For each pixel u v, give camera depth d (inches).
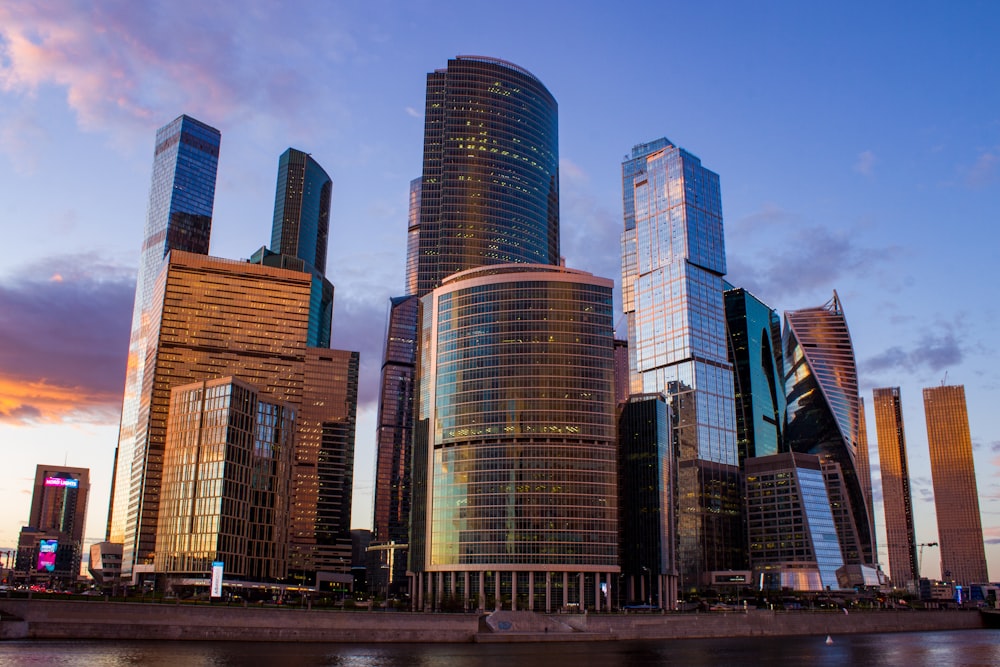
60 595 7559.1
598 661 6446.9
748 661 6628.9
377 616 7741.1
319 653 6382.9
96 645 6082.7
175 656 5600.4
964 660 6820.9
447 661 6166.3
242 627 7042.3
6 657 5182.1
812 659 6865.2
